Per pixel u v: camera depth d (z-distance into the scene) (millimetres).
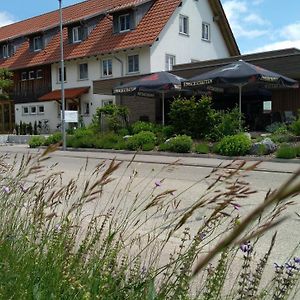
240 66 18422
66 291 2158
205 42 34969
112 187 8500
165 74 21984
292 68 19828
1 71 37562
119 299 2275
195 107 18625
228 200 2271
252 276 2768
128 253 2945
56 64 37188
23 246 2660
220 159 14898
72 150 21328
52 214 3027
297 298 2742
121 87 22156
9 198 3637
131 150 19062
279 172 11039
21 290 2043
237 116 18219
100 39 34219
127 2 36688
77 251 2816
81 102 35156
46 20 44906
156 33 30547
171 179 10023
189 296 2432
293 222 5504
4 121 43531
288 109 22422
